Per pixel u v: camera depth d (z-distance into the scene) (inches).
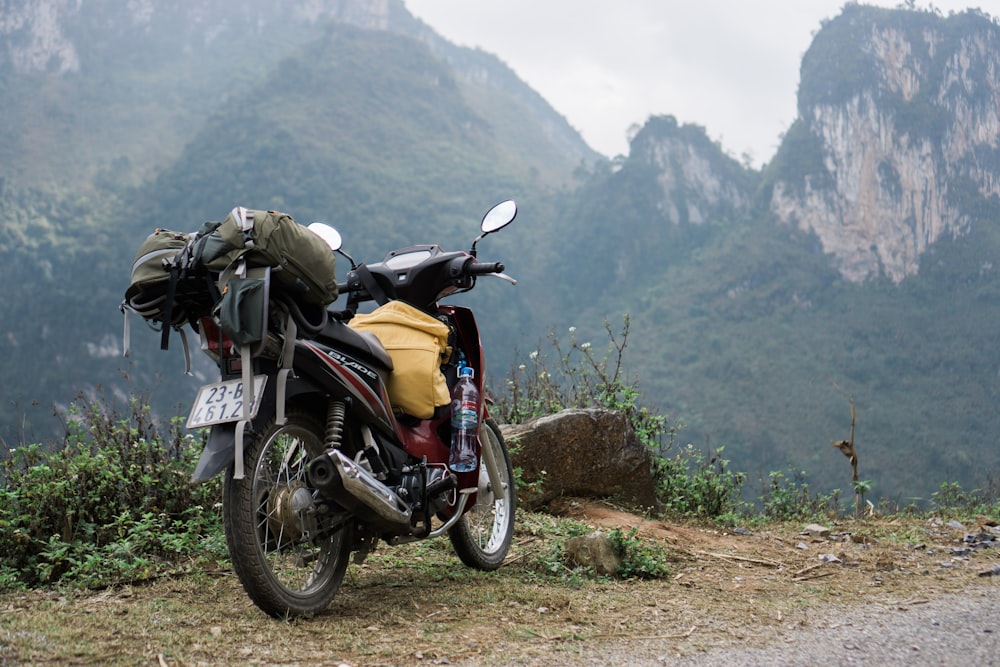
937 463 6574.8
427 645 120.7
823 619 144.0
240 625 126.7
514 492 187.8
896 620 143.1
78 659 110.7
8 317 7849.4
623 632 131.5
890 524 274.2
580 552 178.7
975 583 181.9
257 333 119.8
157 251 127.3
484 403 173.8
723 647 124.9
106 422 204.5
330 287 129.7
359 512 133.6
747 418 7308.1
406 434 151.4
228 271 121.6
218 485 199.0
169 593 147.2
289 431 133.6
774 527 268.4
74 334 7706.7
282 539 131.8
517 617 138.0
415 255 167.0
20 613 133.0
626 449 266.7
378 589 153.6
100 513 181.3
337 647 118.4
